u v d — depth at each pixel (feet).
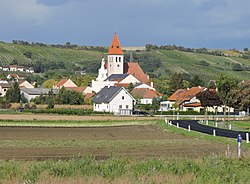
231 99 393.91
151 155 165.27
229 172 105.81
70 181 92.89
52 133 285.43
